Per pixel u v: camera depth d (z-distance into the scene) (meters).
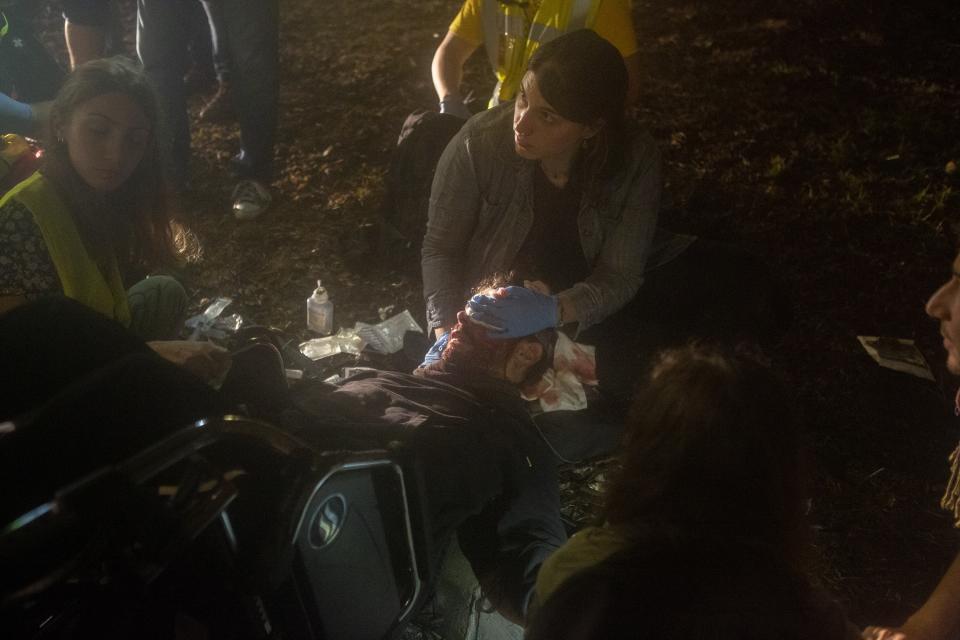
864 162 4.98
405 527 1.92
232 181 4.69
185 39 4.28
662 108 5.52
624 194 2.97
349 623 1.86
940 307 1.84
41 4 6.32
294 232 4.36
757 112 5.49
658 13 6.91
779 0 7.18
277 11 4.26
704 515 1.35
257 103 4.33
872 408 3.46
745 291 3.44
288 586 1.72
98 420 1.49
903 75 6.03
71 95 2.36
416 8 6.91
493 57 3.70
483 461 2.26
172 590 1.63
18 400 1.59
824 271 4.16
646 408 1.44
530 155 2.77
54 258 2.37
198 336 3.51
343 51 6.16
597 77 2.59
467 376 2.54
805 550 1.46
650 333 3.36
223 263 4.13
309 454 1.62
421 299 3.98
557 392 2.93
